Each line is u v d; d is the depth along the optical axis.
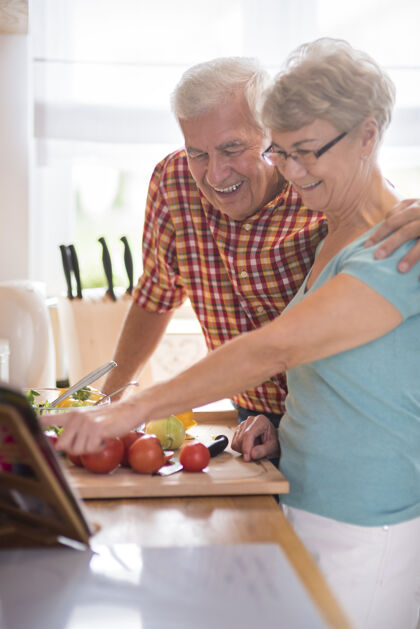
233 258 1.56
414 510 1.20
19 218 2.39
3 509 0.99
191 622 0.77
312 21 2.45
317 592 0.85
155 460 1.23
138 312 1.81
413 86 2.48
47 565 0.90
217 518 1.09
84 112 2.41
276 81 1.16
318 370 1.20
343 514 1.19
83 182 2.60
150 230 1.71
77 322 2.14
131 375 1.83
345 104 1.12
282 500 1.28
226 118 1.37
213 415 1.66
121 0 2.39
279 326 1.10
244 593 0.83
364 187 1.21
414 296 1.12
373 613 1.20
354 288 1.10
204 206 1.58
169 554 0.94
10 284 1.94
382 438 1.18
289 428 1.29
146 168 2.47
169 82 2.44
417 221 1.13
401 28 2.47
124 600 0.81
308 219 1.50
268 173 1.46
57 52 2.37
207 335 1.71
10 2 1.93
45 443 0.83
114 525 1.06
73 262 2.14
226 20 2.44
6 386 0.79
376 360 1.16
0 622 0.76
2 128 2.36
